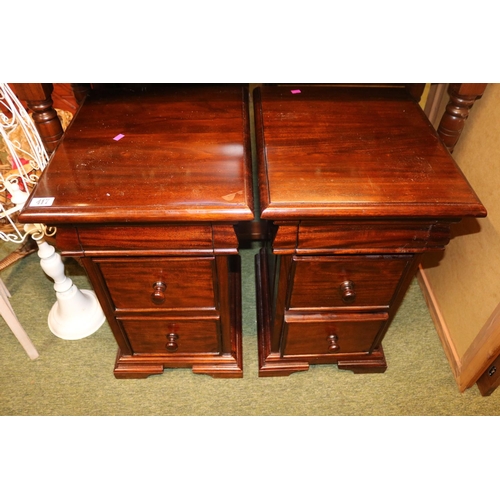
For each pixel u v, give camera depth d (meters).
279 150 0.86
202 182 0.79
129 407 1.13
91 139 0.88
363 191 0.77
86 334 1.30
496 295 1.01
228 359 1.16
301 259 0.87
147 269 0.89
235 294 1.31
